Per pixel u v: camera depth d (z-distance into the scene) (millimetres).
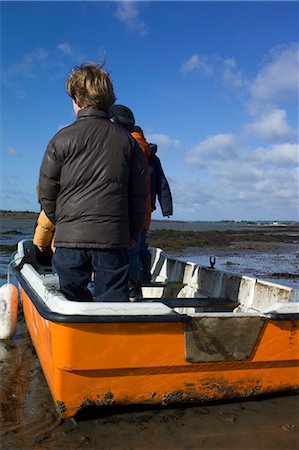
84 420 3186
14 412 3299
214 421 3203
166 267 6742
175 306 4664
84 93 3412
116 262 3428
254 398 3562
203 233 27531
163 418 3234
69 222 3346
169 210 5691
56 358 3035
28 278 4641
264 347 3383
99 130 3346
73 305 3020
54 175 3377
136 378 3170
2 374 4027
